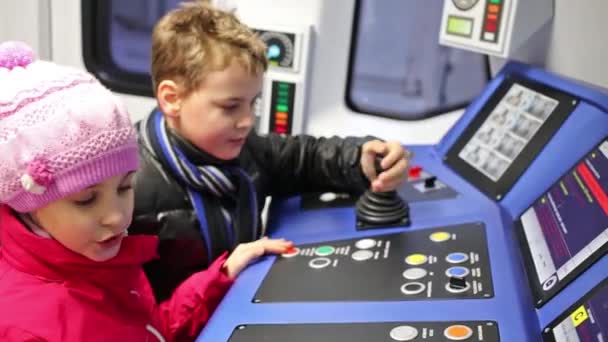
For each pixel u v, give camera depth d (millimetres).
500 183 1468
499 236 1269
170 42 1350
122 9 2416
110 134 1042
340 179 1563
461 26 1645
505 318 1016
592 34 1527
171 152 1392
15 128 1006
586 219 1141
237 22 1382
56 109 1014
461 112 1896
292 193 1639
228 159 1424
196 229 1429
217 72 1306
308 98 1955
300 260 1265
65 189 1029
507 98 1621
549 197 1297
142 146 1428
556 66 1633
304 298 1129
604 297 971
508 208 1407
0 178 1031
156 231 1411
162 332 1279
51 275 1097
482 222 1335
